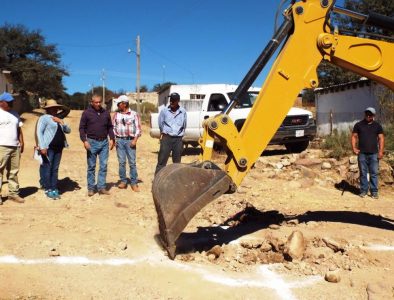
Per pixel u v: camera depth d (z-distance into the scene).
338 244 6.00
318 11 5.61
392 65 5.73
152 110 64.38
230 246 6.10
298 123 14.42
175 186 5.23
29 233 6.62
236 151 5.48
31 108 55.28
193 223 7.39
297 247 5.79
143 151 19.30
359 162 9.88
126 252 5.95
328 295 4.84
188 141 16.75
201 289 4.93
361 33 5.80
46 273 5.25
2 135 8.23
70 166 13.76
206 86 25.27
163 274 5.29
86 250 5.99
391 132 13.43
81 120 9.20
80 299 4.66
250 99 15.41
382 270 5.46
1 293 4.71
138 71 42.41
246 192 9.84
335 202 9.27
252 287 5.01
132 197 9.20
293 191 10.09
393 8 25.83
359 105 19.83
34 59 56.28
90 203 8.64
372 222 7.60
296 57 5.59
